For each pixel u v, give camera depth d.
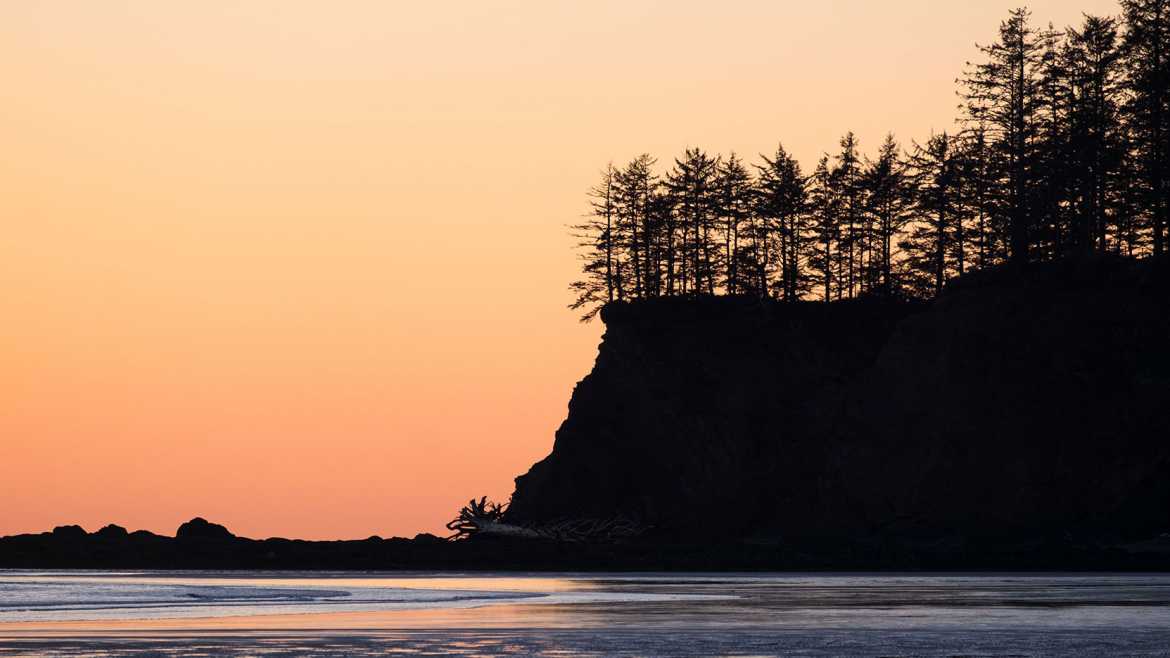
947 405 148.38
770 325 174.25
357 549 159.38
